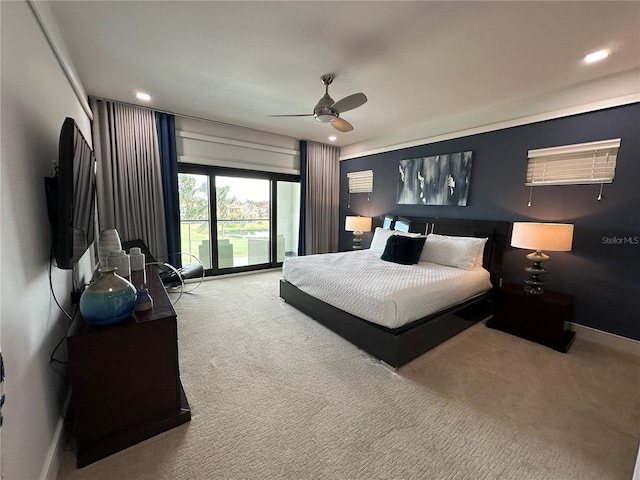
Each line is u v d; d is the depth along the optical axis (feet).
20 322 3.57
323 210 18.39
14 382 3.29
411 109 11.46
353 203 18.12
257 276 16.08
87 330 4.39
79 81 8.89
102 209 11.21
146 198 12.18
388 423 5.31
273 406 5.71
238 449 4.68
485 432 5.13
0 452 2.72
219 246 15.70
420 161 13.82
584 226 9.00
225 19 6.16
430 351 7.98
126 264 7.07
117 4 5.67
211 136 13.96
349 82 9.10
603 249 8.66
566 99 9.16
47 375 4.44
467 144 12.03
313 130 15.17
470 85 9.17
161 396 4.98
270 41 6.97
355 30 6.50
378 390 6.26
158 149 12.33
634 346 8.14
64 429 4.79
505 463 4.52
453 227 12.34
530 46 6.95
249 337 8.69
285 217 18.03
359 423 5.30
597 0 5.33
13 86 3.86
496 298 9.62
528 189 10.25
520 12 5.74
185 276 11.96
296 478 4.20
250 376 6.71
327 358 7.54
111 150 11.27
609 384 6.57
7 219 3.42
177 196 13.08
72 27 6.38
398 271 9.60
